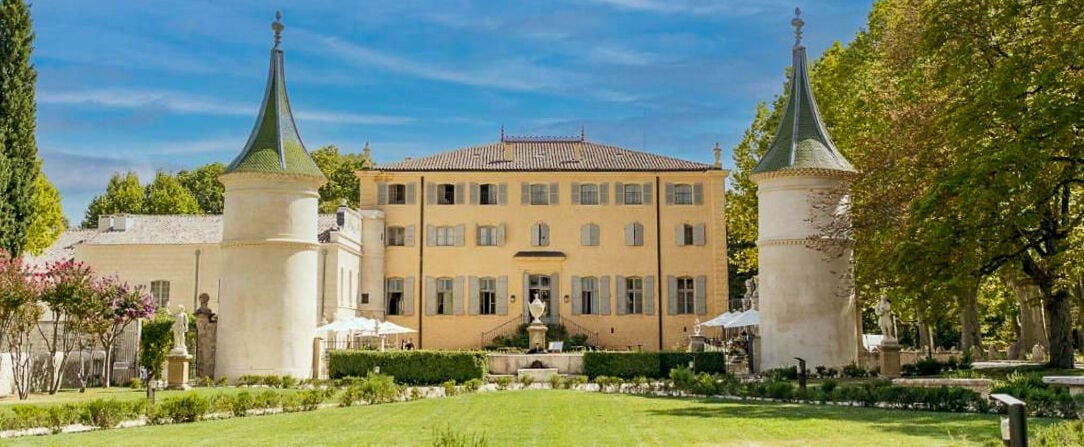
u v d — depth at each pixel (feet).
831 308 103.65
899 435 47.03
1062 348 90.79
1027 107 76.02
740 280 226.17
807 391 72.59
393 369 104.63
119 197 240.53
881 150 98.37
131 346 101.09
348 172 255.09
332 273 150.71
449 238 175.73
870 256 95.66
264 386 98.12
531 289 176.04
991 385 65.98
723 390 80.02
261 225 103.91
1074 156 75.66
